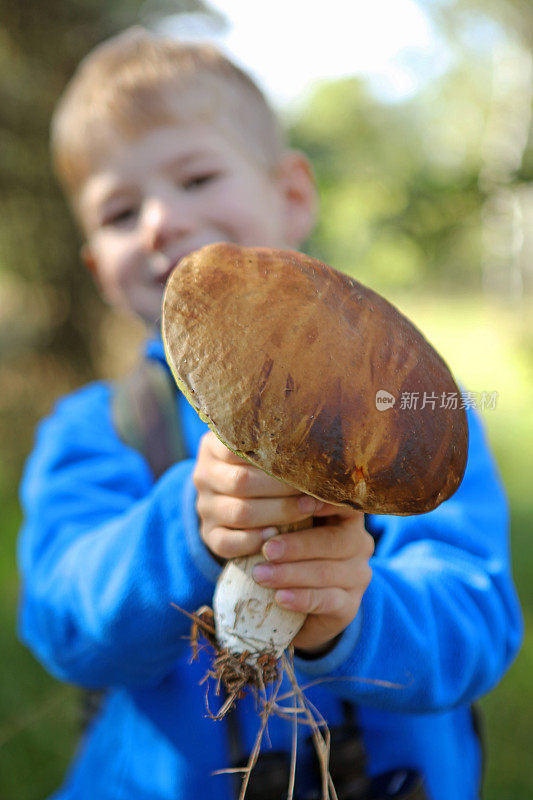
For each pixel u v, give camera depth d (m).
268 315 0.42
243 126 0.72
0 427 1.90
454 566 0.57
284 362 0.42
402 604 0.53
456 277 3.21
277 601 0.46
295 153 0.82
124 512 0.64
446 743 0.62
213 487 0.47
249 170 0.70
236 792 0.56
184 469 0.55
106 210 0.70
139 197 0.68
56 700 1.00
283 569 0.46
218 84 0.72
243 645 0.47
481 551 0.59
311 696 0.58
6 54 1.70
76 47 1.70
